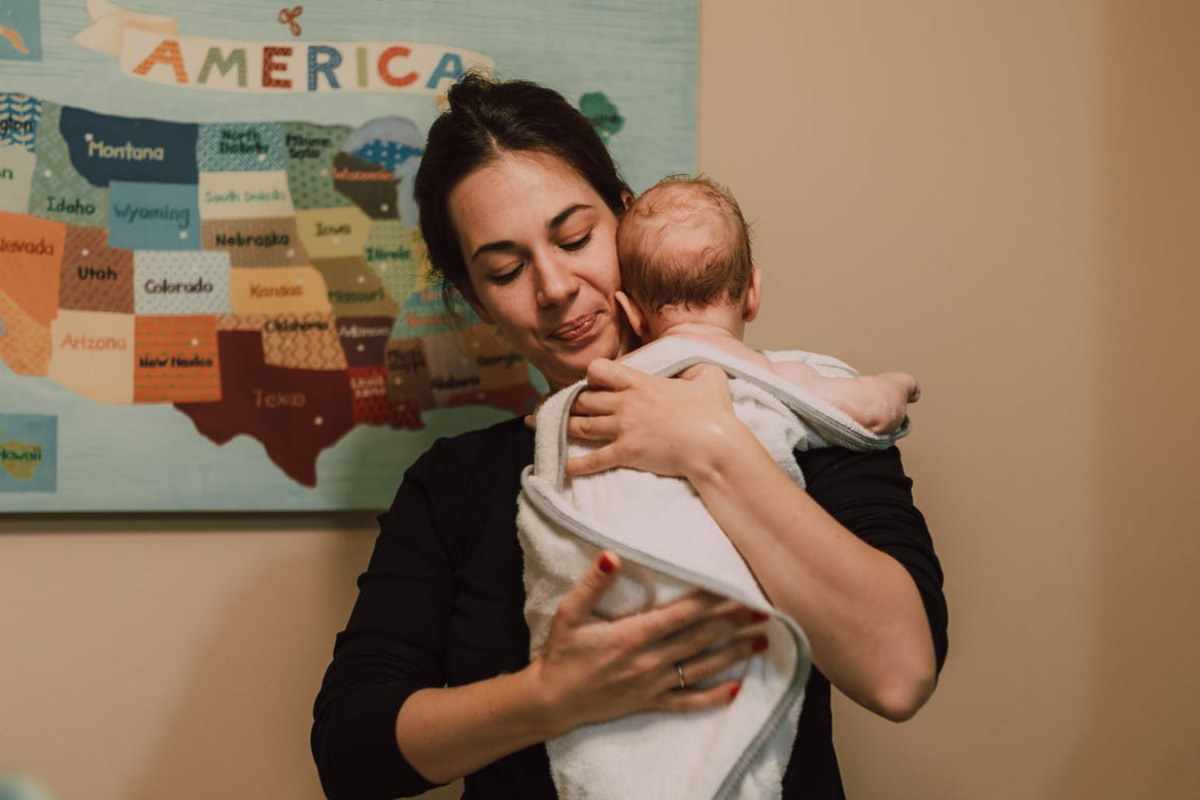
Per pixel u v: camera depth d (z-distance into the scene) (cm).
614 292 103
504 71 135
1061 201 144
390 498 135
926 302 142
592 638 79
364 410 134
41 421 129
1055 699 145
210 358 132
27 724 131
